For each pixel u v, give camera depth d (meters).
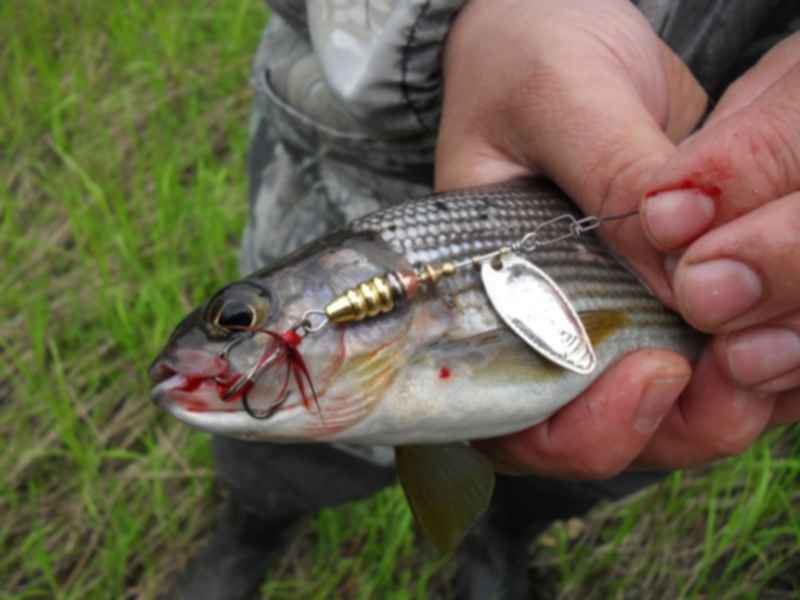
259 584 0.39
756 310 0.18
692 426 0.22
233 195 0.51
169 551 0.39
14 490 0.41
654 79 0.22
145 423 0.42
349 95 0.24
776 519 0.38
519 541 0.36
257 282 0.18
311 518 0.40
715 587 0.36
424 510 0.20
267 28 0.30
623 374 0.20
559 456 0.21
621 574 0.38
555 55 0.20
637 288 0.21
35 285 0.48
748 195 0.17
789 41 0.23
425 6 0.22
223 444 0.32
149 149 0.55
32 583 0.37
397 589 0.38
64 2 0.67
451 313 0.19
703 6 0.24
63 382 0.41
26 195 0.54
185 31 0.63
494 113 0.21
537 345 0.19
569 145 0.20
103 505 0.40
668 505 0.38
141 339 0.45
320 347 0.18
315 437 0.19
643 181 0.19
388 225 0.19
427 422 0.19
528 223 0.20
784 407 0.22
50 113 0.57
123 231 0.48
